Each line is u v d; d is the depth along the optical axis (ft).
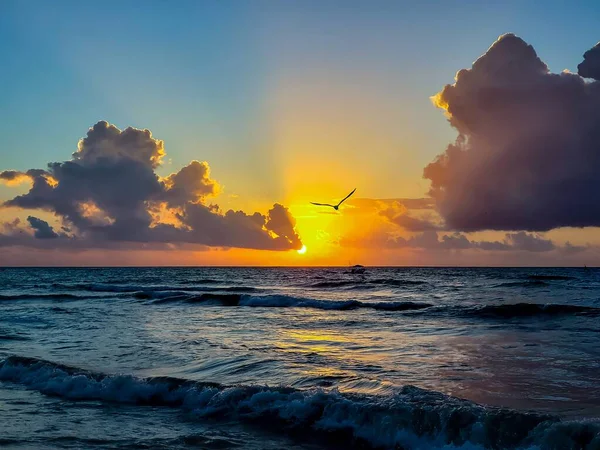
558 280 245.04
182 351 54.85
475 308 94.89
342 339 63.52
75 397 39.27
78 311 104.88
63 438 30.19
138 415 34.58
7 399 38.93
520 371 43.45
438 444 27.78
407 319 87.20
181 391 38.04
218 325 79.92
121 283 236.22
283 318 90.74
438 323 80.59
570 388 37.65
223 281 259.80
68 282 251.80
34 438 30.22
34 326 79.46
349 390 36.76
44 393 40.52
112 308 112.78
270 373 43.19
